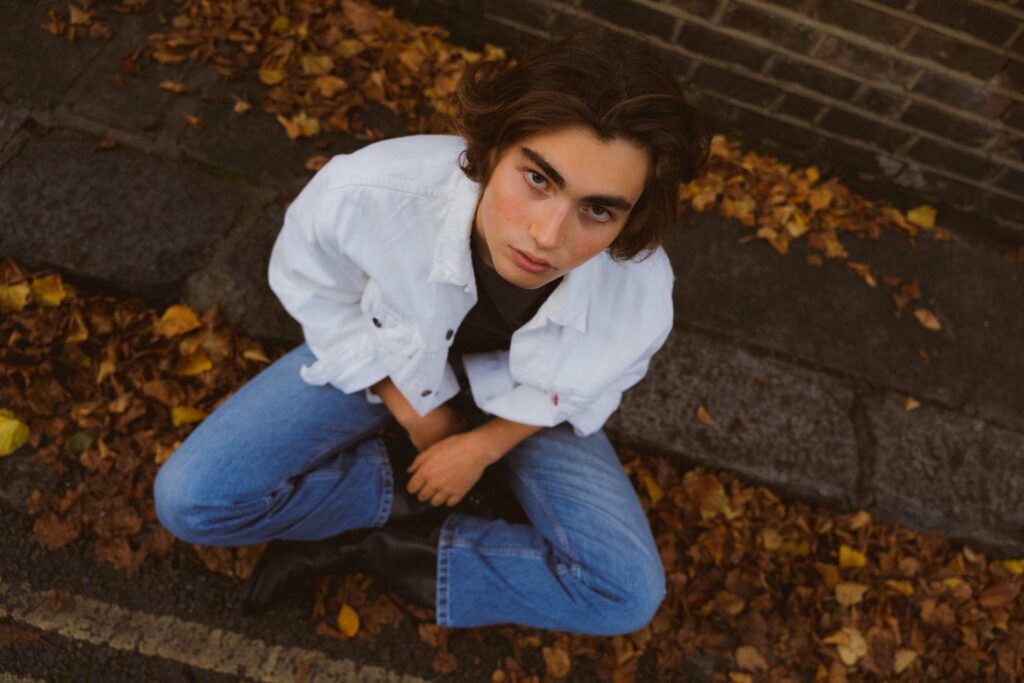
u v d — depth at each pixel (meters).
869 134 2.57
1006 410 2.33
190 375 1.89
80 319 1.85
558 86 0.81
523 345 1.28
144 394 1.83
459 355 1.47
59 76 2.12
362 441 1.63
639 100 0.79
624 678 1.82
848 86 2.43
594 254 0.95
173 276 1.94
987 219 2.66
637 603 1.51
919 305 2.47
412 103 2.43
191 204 2.04
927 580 2.07
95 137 2.07
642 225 0.96
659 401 2.09
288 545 1.67
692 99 1.59
